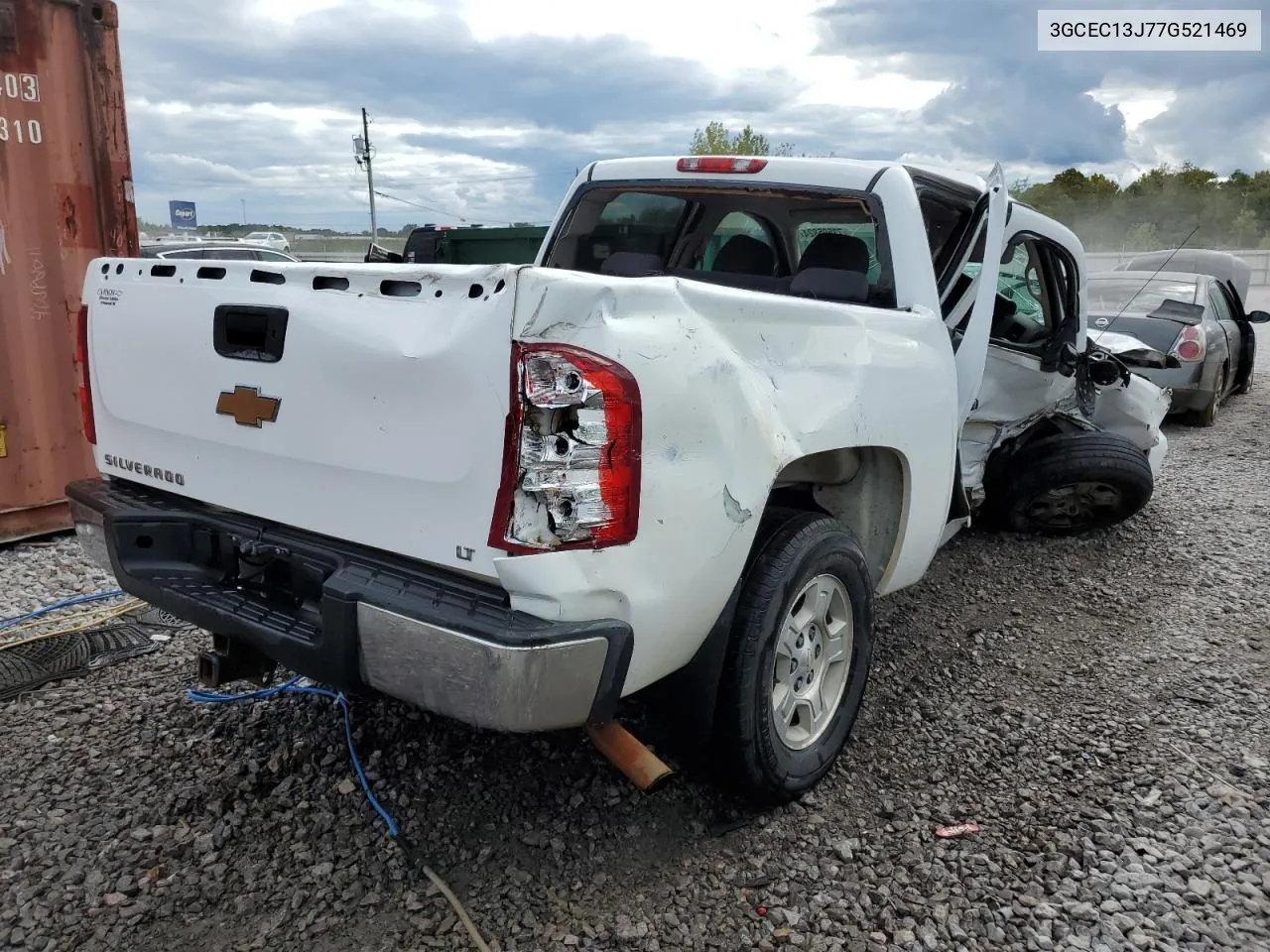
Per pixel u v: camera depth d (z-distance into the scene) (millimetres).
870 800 3131
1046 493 5676
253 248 15719
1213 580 5391
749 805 3008
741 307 2596
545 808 2998
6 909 2508
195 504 3002
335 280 2484
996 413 5418
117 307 3072
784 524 2928
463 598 2266
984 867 2795
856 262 3881
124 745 3312
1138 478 5547
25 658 3936
